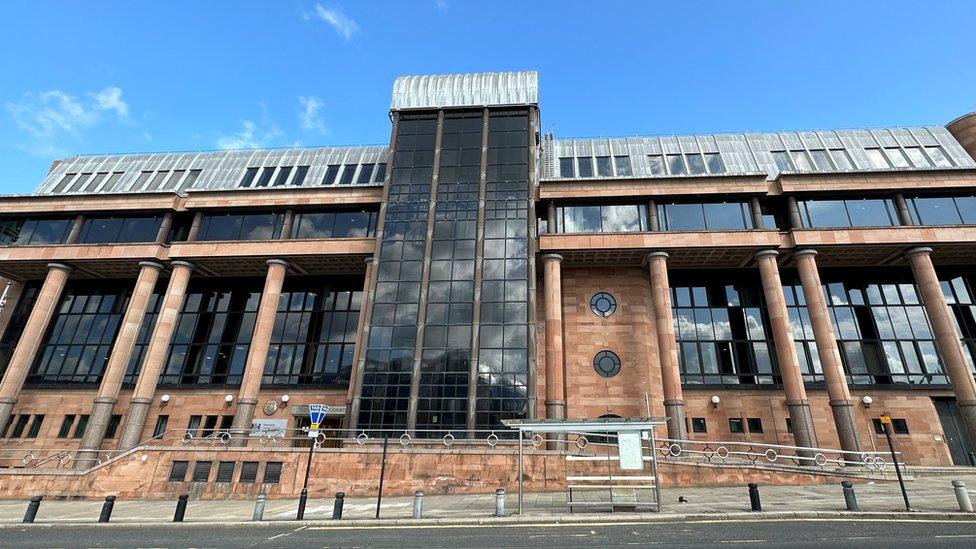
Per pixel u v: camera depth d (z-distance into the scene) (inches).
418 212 1306.6
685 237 1243.2
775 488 849.5
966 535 468.8
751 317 1339.8
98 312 1521.9
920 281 1182.9
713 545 452.1
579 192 1320.1
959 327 1279.5
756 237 1219.2
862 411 1221.1
